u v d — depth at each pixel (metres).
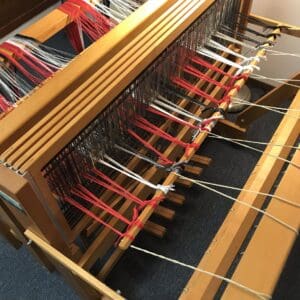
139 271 1.31
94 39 1.03
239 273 0.62
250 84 1.98
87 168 0.80
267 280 0.61
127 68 0.70
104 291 0.65
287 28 1.15
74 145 0.69
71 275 0.87
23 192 0.56
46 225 0.69
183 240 1.39
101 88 0.66
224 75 1.07
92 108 0.64
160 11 0.80
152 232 1.37
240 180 1.59
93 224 0.90
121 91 0.71
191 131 0.95
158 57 0.81
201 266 0.66
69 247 0.83
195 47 1.01
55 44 2.02
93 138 0.75
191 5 0.84
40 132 0.60
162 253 1.36
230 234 0.69
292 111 0.90
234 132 1.66
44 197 0.63
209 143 1.71
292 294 1.26
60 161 0.68
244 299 0.60
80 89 0.66
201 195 1.52
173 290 1.27
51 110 0.63
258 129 1.78
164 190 0.79
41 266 1.33
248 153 1.68
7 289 1.28
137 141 0.92
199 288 0.63
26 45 0.93
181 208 1.48
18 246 1.36
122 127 0.85
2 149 0.58
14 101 0.85
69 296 1.26
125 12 1.02
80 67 0.67
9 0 1.61
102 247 0.89
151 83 0.86
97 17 1.01
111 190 0.82
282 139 0.84
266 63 1.82
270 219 0.69
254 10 1.63
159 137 0.93
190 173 1.54
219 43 1.12
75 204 0.78
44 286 1.29
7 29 1.68
